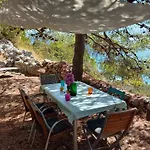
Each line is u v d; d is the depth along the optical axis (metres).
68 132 3.35
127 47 6.62
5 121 4.56
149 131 4.14
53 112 3.92
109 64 6.82
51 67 8.25
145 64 6.60
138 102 5.10
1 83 7.12
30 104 3.37
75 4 3.60
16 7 4.13
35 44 9.60
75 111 3.18
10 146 3.64
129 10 3.54
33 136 3.68
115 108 3.47
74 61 6.45
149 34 6.30
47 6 3.79
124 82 6.73
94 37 6.93
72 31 4.53
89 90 3.96
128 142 3.80
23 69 9.02
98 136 3.08
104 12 3.63
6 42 10.95
